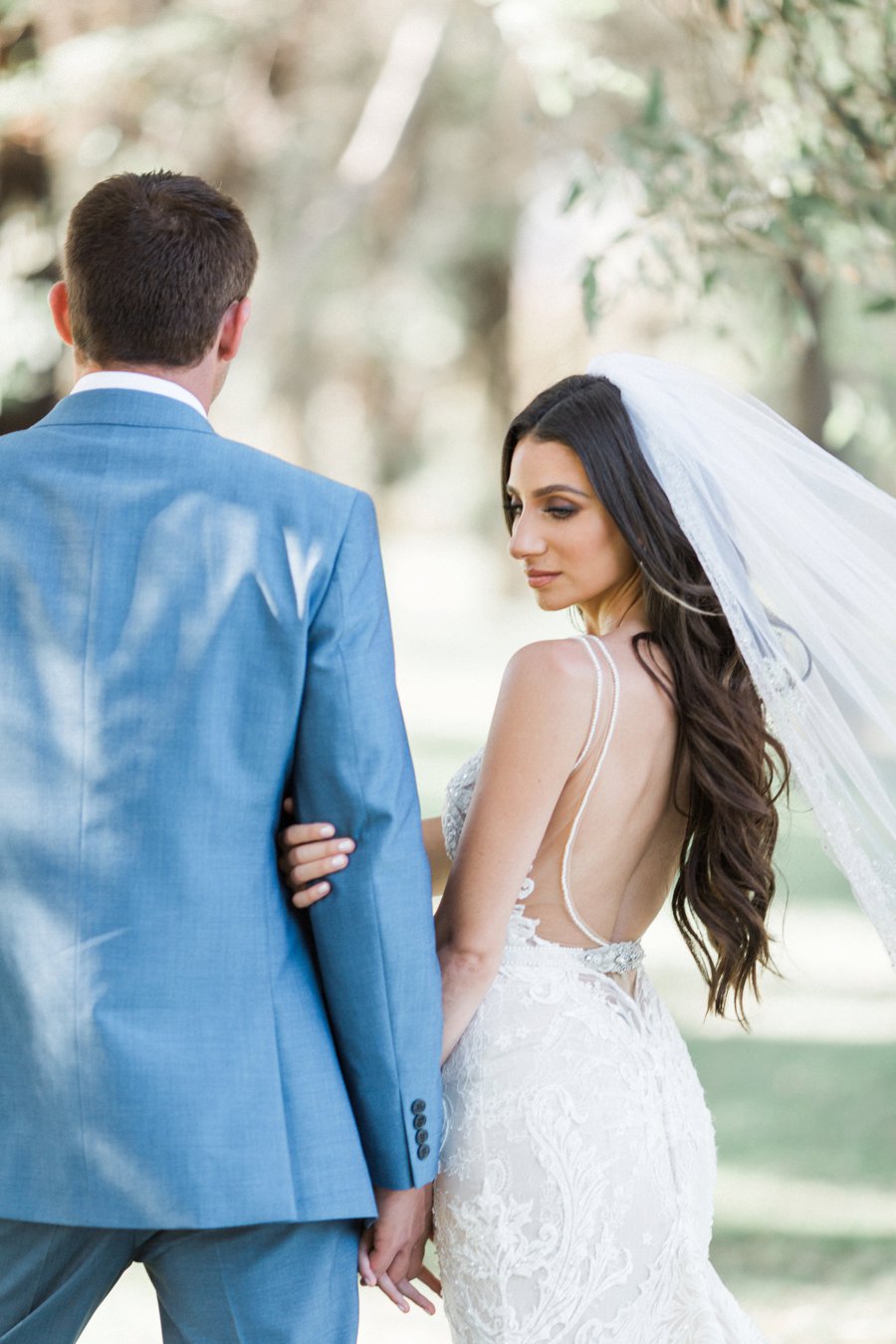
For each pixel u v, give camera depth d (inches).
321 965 120.4
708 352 769.6
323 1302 118.5
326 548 118.5
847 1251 220.2
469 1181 127.0
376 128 596.4
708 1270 135.3
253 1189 113.2
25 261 346.6
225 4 439.2
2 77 349.1
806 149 231.5
